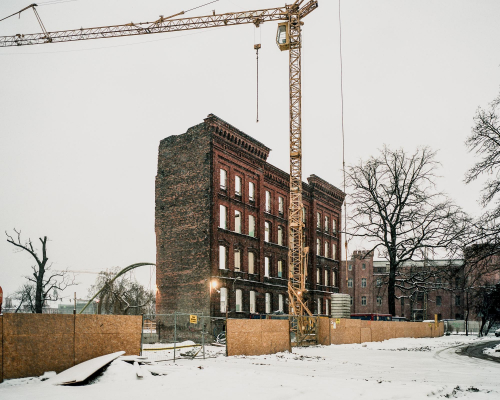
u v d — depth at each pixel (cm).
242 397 1214
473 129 3078
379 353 3009
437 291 10400
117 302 6281
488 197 2994
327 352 3023
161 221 4659
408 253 5297
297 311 5181
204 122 4522
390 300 5384
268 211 5338
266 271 5184
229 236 4578
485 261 3089
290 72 5853
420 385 1412
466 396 1292
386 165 5494
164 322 4456
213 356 2519
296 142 5647
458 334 6600
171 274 4503
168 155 4738
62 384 1475
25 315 1734
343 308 4769
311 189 6241
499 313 5459
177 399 1195
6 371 1656
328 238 6606
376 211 5509
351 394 1253
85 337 1917
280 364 2169
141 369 1673
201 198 4441
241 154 4850
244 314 4634
